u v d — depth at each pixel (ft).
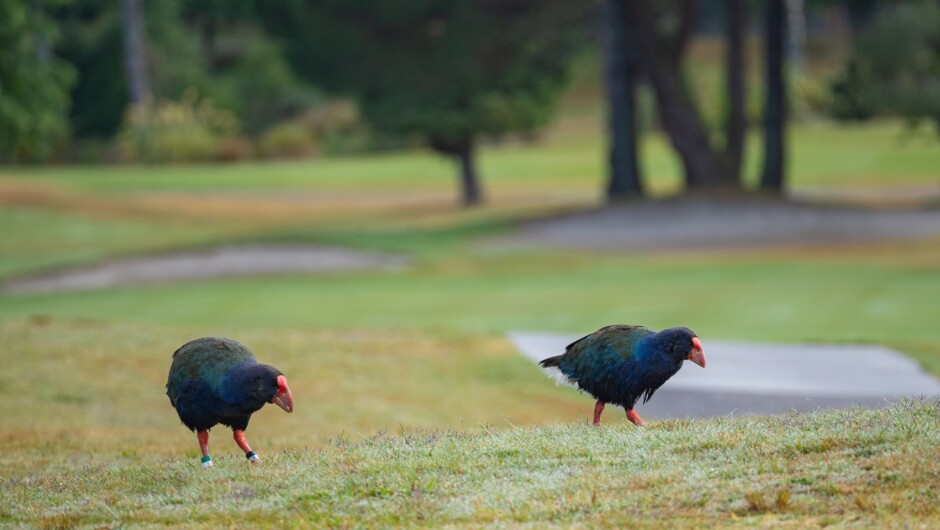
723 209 406.00
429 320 238.48
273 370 77.61
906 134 563.48
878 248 349.41
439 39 466.70
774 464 69.00
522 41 474.49
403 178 622.13
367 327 217.36
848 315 225.76
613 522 61.31
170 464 85.61
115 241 440.04
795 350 184.55
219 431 134.92
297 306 272.10
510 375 175.01
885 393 147.13
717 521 61.11
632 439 77.97
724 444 74.64
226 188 585.22
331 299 284.41
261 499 70.38
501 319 235.20
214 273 359.25
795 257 338.75
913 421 76.28
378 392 163.22
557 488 67.72
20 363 169.37
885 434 73.10
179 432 135.44
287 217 504.02
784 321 220.02
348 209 525.75
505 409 154.20
